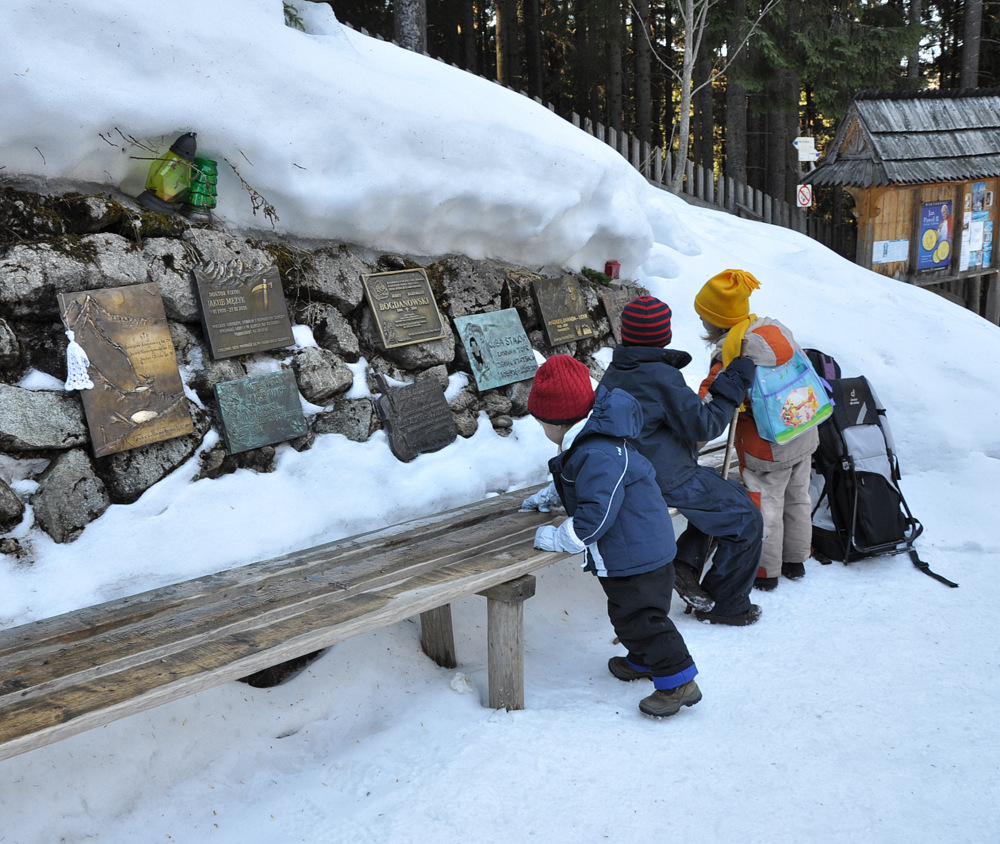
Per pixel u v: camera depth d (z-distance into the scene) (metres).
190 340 3.55
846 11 13.31
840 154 9.08
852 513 4.23
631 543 2.79
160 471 3.30
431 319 4.50
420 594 2.65
